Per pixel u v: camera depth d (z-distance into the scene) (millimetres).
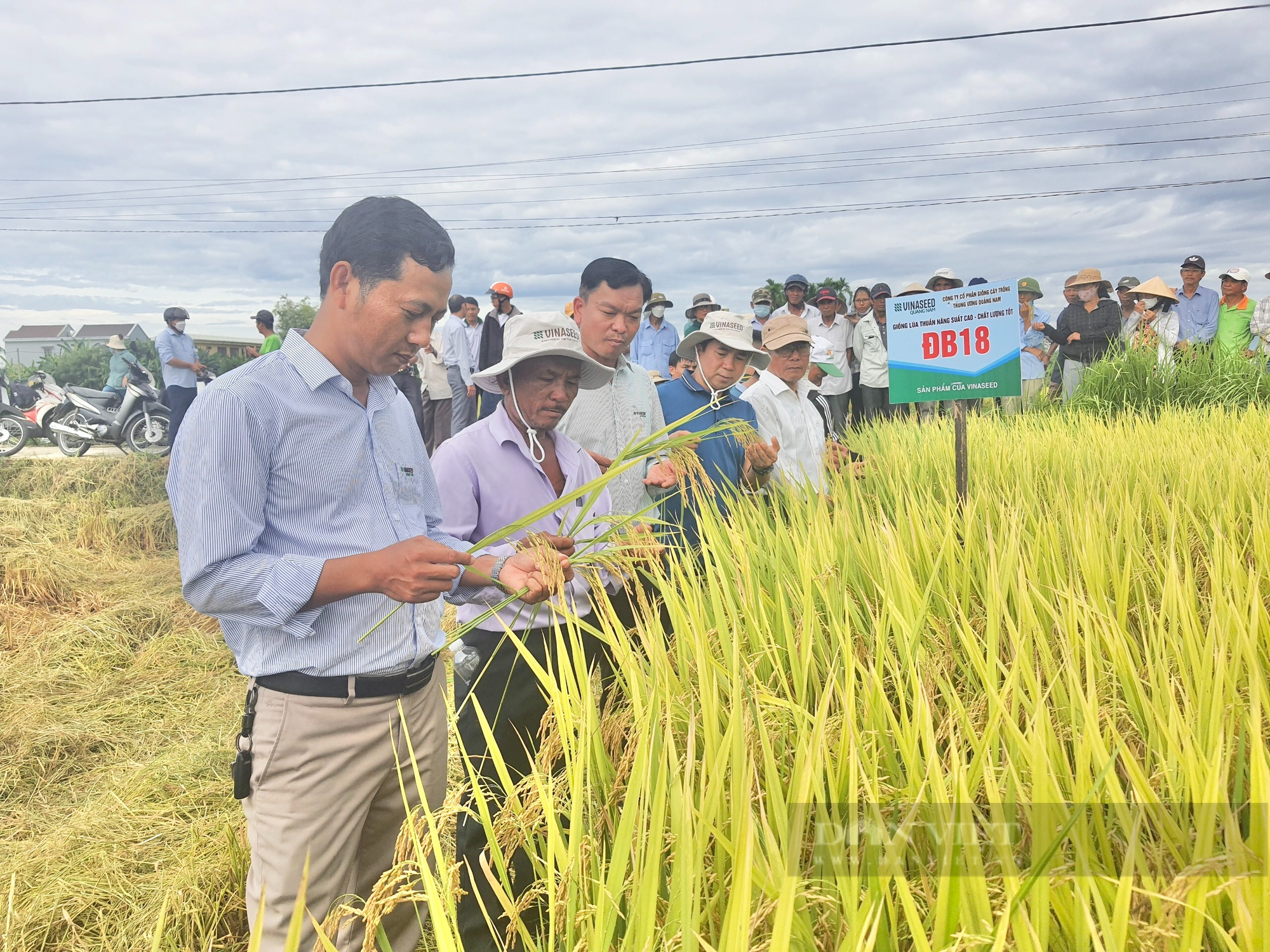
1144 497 4164
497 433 3074
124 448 16047
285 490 2291
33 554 7715
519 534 2994
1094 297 11156
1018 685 1736
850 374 12727
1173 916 1137
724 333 4031
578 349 2994
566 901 1390
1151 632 2096
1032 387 12219
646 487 3961
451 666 3906
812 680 2109
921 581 2771
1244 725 1654
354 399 2404
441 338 13812
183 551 2150
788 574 2738
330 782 2354
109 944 3170
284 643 2291
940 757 1712
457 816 2627
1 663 6234
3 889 3516
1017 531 2770
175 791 4324
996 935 1073
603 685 2578
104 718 5480
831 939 1300
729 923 1117
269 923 2326
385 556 2150
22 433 14320
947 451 6004
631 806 1396
